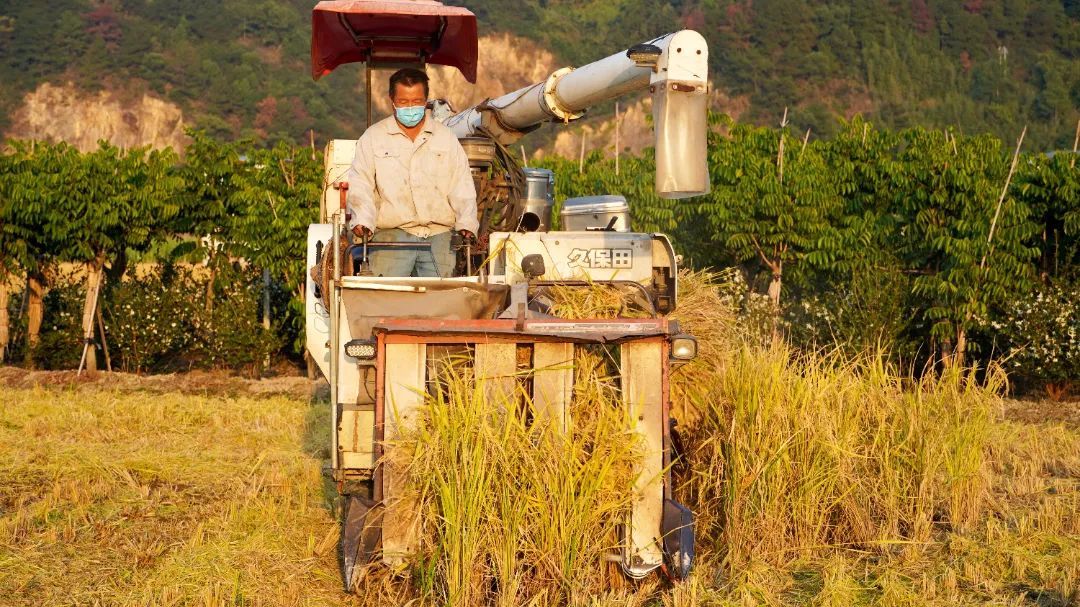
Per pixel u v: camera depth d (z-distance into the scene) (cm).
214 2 11350
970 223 1286
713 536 621
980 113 9819
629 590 535
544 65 11125
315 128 9681
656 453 521
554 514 502
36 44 10569
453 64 932
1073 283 1316
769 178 1369
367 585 521
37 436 969
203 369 1544
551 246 687
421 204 667
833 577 555
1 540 636
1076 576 561
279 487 763
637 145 8694
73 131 10038
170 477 802
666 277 689
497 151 853
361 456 564
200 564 588
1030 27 11450
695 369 666
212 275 1533
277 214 1442
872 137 1385
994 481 790
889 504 650
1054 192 1294
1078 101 9481
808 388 652
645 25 11500
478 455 493
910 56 10694
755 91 10338
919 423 672
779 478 606
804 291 1451
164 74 10406
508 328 510
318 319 760
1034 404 1205
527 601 501
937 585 552
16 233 1444
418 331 507
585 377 531
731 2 11319
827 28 10819
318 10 769
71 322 1488
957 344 1305
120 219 1454
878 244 1373
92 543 638
